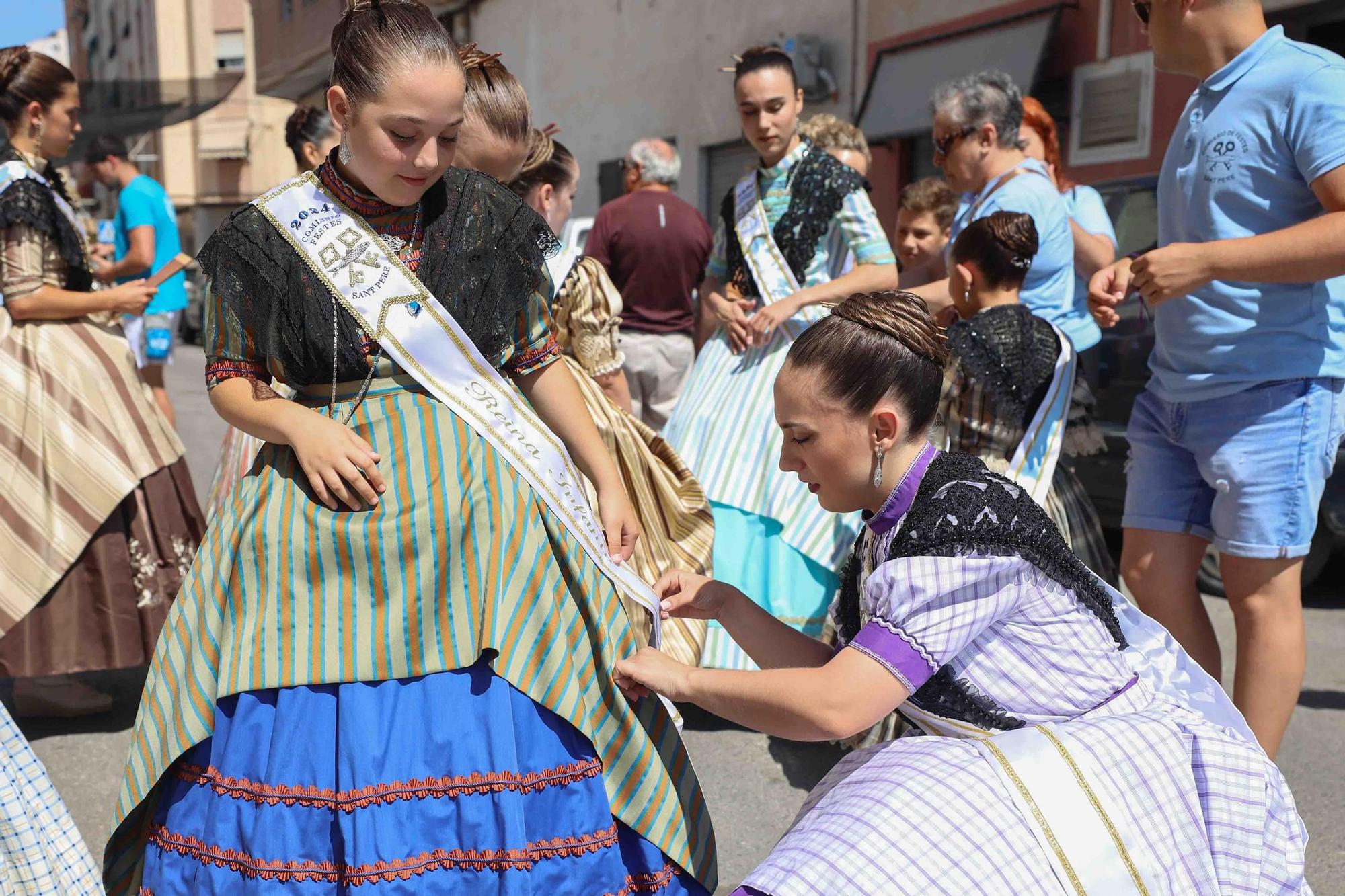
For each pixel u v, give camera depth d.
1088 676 1.88
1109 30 9.82
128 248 7.26
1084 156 10.16
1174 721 1.87
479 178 1.97
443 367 1.88
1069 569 1.85
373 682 1.79
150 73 31.92
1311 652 4.43
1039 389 3.12
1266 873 1.84
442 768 1.77
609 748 1.89
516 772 1.79
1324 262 2.54
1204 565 5.16
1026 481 3.10
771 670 1.83
